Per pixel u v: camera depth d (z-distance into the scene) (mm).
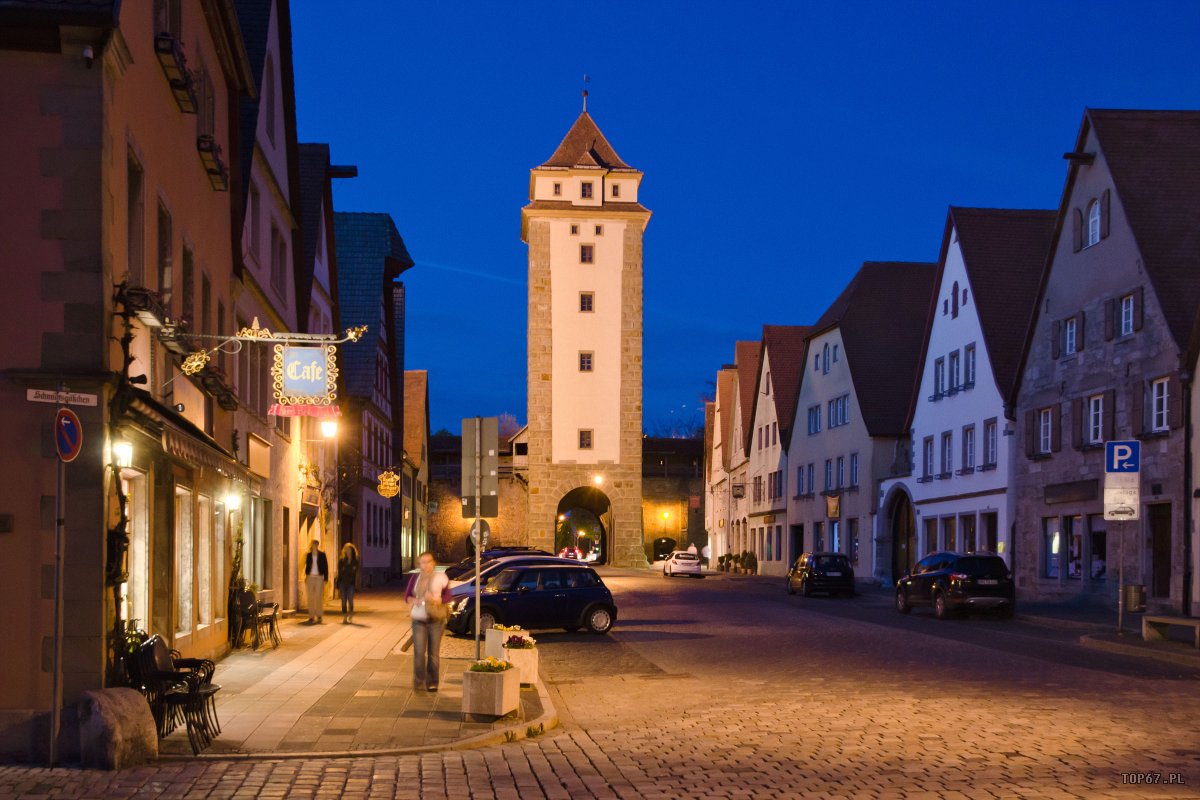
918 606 34094
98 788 9648
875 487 51812
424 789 9734
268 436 26328
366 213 49500
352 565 27984
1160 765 10203
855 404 54000
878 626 27703
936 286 46875
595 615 26531
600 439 70125
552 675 19156
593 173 71000
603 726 13609
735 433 80188
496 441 17750
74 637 11359
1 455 11438
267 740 11906
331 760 11078
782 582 57719
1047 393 36812
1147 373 31234
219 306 20125
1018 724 12625
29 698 11305
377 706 14273
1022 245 43969
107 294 11789
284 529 30469
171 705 11750
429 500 84250
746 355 80250
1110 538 32781
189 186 17188
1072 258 35781
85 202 11641
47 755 11062
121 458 12234
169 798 9320
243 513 22219
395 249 50062
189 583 16875
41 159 11609
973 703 14391
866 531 52562
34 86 11633
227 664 18438
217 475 18906
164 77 15195
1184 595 28984
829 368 58625
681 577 63406
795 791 9391
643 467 94062
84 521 11445
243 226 22141
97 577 11438
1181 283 31078
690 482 91875
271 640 21656
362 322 46312
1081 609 32531
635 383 70500
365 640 23281
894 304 56812
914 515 48094
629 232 70875
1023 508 38156
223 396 19297
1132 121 34688
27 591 11391
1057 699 14633
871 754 11023
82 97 11688
